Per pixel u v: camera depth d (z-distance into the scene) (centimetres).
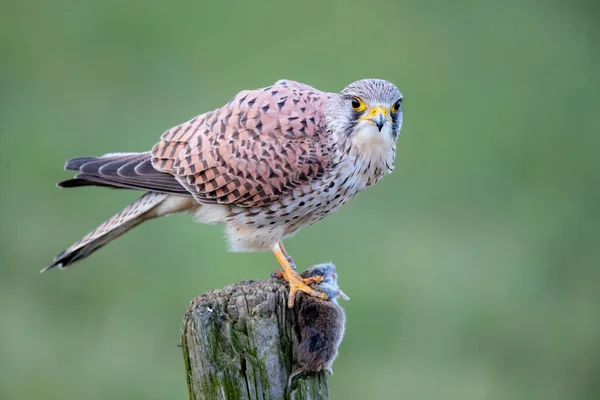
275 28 1756
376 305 1364
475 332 1373
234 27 1755
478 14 1805
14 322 1343
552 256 1497
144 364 1305
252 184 910
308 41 1756
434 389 1303
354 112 908
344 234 1432
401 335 1354
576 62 1809
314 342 758
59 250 1433
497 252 1490
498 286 1433
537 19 1850
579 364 1359
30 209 1494
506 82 1777
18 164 1568
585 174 1655
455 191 1595
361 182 943
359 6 1789
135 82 1683
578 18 1873
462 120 1706
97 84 1681
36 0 1750
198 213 966
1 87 1675
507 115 1730
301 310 769
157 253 1374
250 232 948
